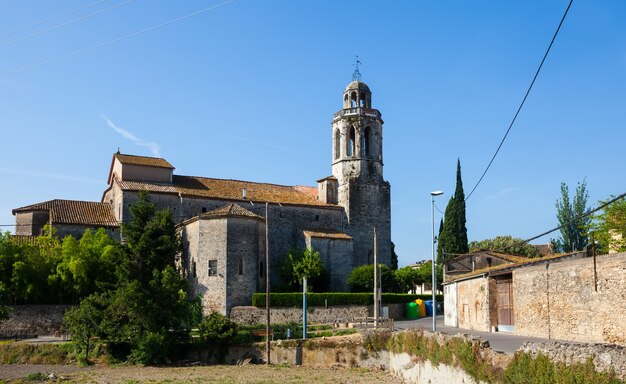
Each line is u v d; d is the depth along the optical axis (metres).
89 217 72.00
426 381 32.91
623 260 26.48
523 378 20.58
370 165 91.12
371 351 46.53
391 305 76.25
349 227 87.75
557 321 32.28
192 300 66.31
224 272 65.50
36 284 59.81
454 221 96.75
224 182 83.44
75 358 51.50
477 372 24.52
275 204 81.00
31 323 59.50
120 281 57.47
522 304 37.09
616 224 42.31
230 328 53.31
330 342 48.72
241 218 67.56
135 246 61.84
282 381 39.97
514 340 32.56
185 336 53.91
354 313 70.69
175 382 40.12
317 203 86.06
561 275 31.91
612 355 17.27
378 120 93.62
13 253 60.03
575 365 18.25
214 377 42.47
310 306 68.56
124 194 71.25
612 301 27.14
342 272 79.50
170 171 77.75
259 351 51.72
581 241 89.12
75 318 51.88
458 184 98.44
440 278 95.75
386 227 90.75
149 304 51.84
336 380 40.12
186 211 74.50
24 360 50.91
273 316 66.38
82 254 61.69
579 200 89.81
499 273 40.88
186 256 69.75
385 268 82.50
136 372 45.75
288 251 79.75
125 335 51.03
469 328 48.84
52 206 71.81
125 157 77.00
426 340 33.78
